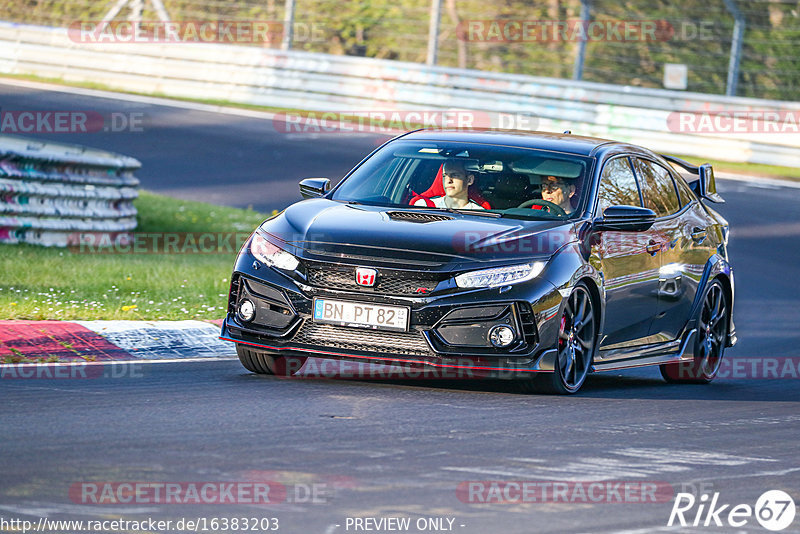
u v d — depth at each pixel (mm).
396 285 21047
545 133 26609
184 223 48500
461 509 13531
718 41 110062
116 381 21391
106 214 43000
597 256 23188
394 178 24562
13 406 18391
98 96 82188
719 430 20109
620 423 19938
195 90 86938
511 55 109625
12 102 76125
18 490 13391
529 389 22297
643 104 76875
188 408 18875
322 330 21359
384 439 17188
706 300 27969
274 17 109375
